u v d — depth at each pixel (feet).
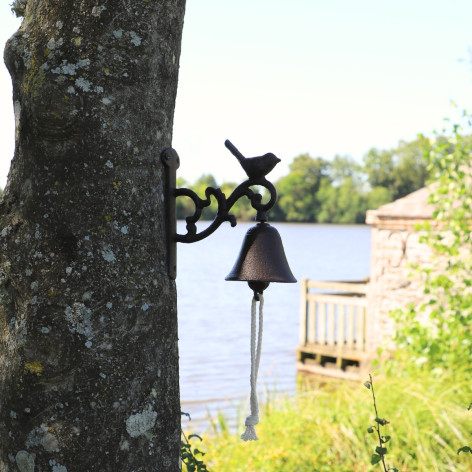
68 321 6.24
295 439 20.79
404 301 42.32
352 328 45.73
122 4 6.43
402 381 24.90
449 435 19.93
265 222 7.64
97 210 6.33
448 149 27.76
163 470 6.70
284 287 132.05
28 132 6.38
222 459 19.99
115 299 6.36
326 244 277.03
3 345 6.50
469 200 27.40
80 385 6.25
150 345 6.59
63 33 6.35
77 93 6.25
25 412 6.29
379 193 304.50
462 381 24.68
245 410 28.19
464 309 26.99
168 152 6.82
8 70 6.67
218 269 175.73
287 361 55.36
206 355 58.95
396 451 19.02
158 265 6.73
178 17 6.95
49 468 6.23
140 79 6.52
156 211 6.73
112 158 6.38
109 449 6.33
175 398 6.91
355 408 22.47
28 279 6.33
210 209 237.25
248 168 7.19
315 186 329.72
